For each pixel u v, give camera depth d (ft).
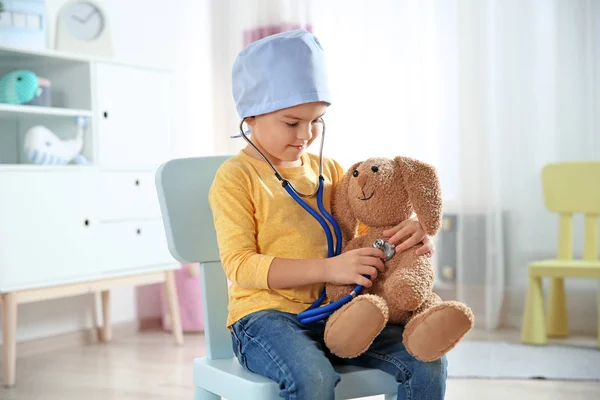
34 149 8.39
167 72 9.80
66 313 9.61
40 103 8.57
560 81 9.88
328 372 3.41
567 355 8.35
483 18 9.55
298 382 3.36
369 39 9.96
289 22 9.73
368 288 3.72
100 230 8.87
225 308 4.21
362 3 9.96
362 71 9.99
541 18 9.86
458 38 9.65
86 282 8.73
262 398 3.47
